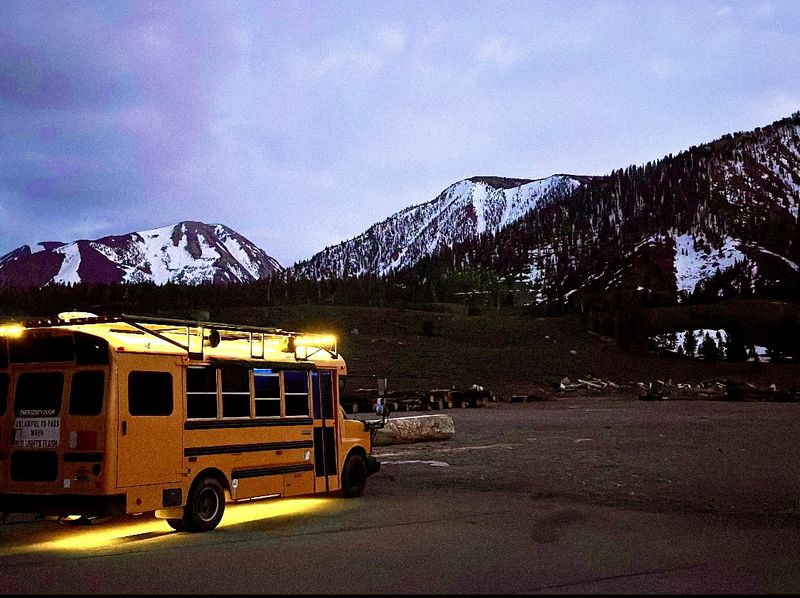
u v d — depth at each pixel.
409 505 13.00
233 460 11.58
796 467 17.84
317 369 13.57
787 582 7.31
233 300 121.62
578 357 93.56
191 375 11.12
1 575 7.85
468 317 117.69
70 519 10.34
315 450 13.26
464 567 7.95
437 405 50.72
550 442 25.19
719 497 13.49
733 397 65.31
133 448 10.16
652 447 23.03
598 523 10.95
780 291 192.50
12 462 10.45
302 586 7.13
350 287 159.12
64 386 10.27
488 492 14.67
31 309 102.75
